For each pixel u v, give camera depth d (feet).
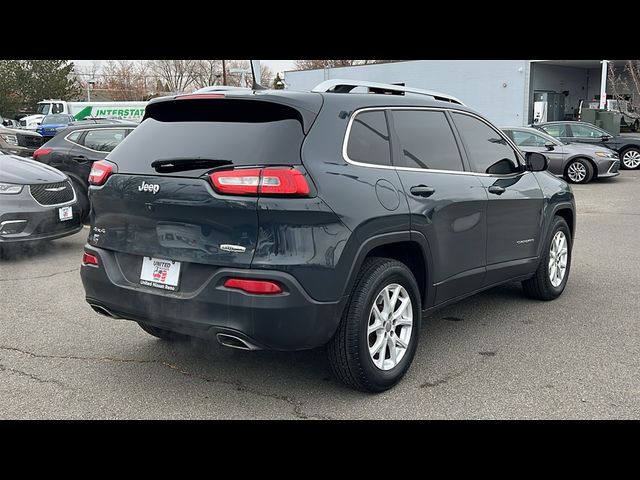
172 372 14.12
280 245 11.15
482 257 16.15
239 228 11.28
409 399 12.75
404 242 13.48
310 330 11.44
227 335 11.39
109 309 13.07
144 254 12.37
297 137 11.80
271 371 14.20
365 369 12.39
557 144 54.85
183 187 11.73
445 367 14.43
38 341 16.05
